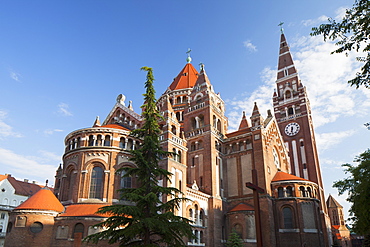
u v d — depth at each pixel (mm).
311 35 21656
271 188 63500
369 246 54719
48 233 43031
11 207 89562
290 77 101625
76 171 50781
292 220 59688
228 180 67250
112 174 50000
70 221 42781
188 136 70062
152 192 29062
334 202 146750
